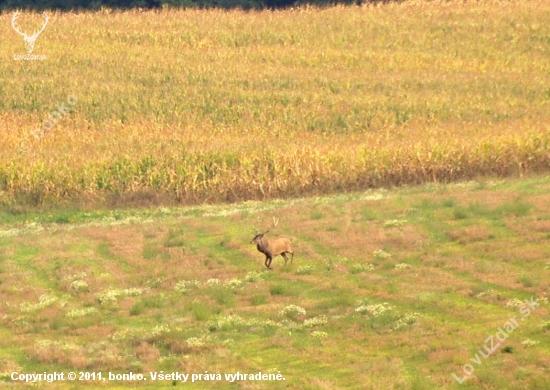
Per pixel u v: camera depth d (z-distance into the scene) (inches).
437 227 4215.1
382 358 2662.4
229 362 2751.0
